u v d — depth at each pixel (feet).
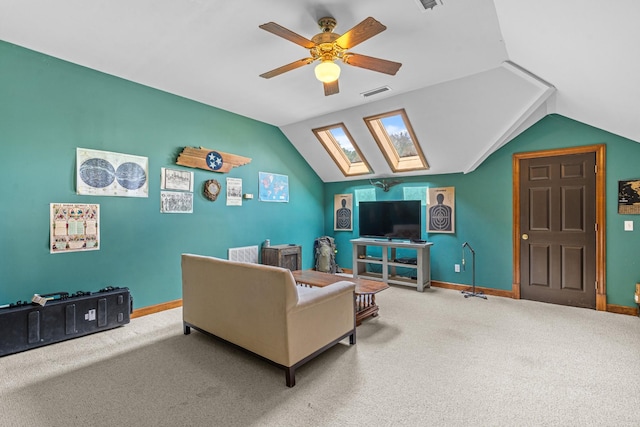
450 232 16.34
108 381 7.45
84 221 10.71
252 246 16.48
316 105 14.55
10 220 9.32
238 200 15.80
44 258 9.91
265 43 9.36
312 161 19.76
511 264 14.51
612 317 11.65
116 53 9.94
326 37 7.28
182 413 6.27
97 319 10.28
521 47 8.98
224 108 14.98
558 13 6.61
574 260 13.03
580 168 12.86
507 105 11.94
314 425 5.91
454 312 12.41
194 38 9.08
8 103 9.29
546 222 13.65
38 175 9.82
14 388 7.14
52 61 10.10
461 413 6.22
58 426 5.88
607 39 6.73
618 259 12.10
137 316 11.98
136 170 12.02
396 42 9.16
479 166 15.46
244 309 8.18
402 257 17.94
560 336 9.95
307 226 20.11
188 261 10.05
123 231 11.66
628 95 8.73
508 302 13.75
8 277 9.28
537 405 6.45
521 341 9.60
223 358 8.64
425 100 13.08
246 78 11.71
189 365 8.23
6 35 8.91
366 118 15.12
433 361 8.38
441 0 7.33
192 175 13.85
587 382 7.29
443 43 9.21
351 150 18.95
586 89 9.64
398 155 17.80
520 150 14.23
